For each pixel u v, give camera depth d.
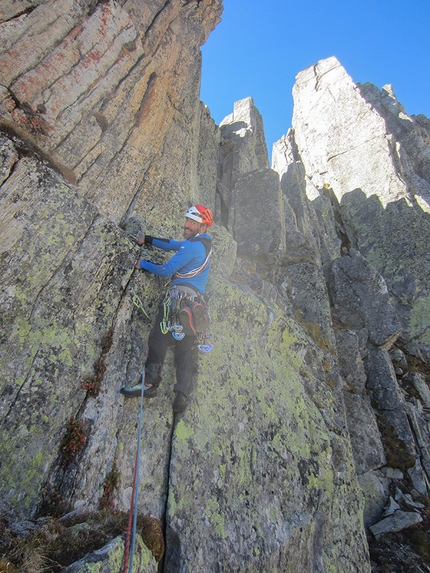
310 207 18.25
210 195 13.84
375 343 13.02
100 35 7.16
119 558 3.62
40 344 4.62
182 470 4.97
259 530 5.25
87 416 4.62
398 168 21.39
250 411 6.18
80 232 5.27
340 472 7.28
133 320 5.71
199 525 4.78
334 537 6.41
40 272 4.84
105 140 7.13
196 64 11.19
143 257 6.38
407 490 9.96
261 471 5.79
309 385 8.24
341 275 14.98
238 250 13.09
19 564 3.16
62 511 4.01
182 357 5.38
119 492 4.50
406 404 11.62
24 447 4.10
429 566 8.15
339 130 24.91
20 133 5.59
